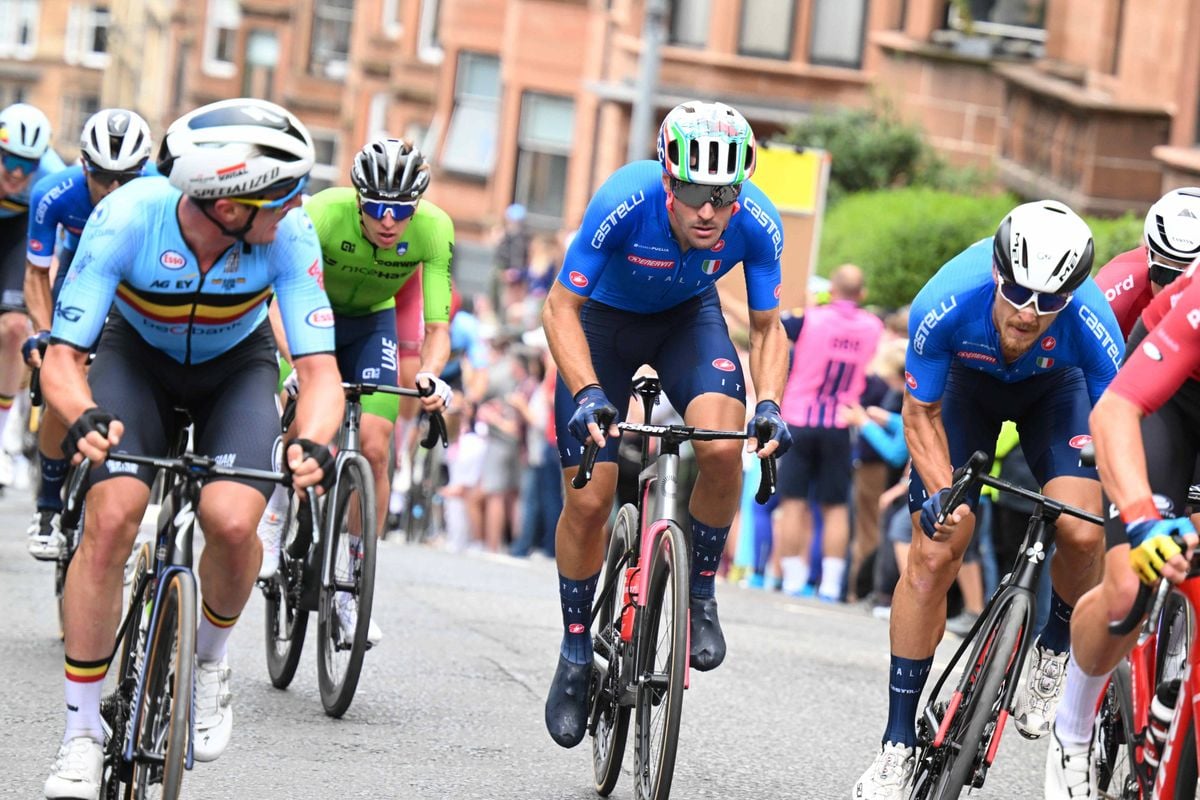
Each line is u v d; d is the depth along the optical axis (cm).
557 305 1659
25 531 3312
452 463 4541
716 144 1527
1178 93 5272
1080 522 1567
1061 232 1434
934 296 1551
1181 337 1239
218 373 1498
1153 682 1404
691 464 3681
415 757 1786
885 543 3419
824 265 5266
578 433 1541
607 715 1700
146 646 1366
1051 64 6175
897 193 5647
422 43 12888
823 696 2303
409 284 2359
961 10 6819
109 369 1459
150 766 1338
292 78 15862
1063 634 1655
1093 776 1427
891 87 7106
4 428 2764
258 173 1318
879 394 3553
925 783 1498
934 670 2656
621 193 1631
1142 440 1327
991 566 3175
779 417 1542
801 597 3666
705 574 1720
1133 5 5516
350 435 2075
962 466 1589
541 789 1698
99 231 1384
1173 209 1630
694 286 1694
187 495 1374
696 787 1750
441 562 3553
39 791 1542
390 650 2342
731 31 7619
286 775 1672
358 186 2064
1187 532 1191
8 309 2731
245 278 1420
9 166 2473
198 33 17075
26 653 2127
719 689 2288
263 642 2380
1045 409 1633
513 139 10188
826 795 1762
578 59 10062
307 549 2017
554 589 3216
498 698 2105
